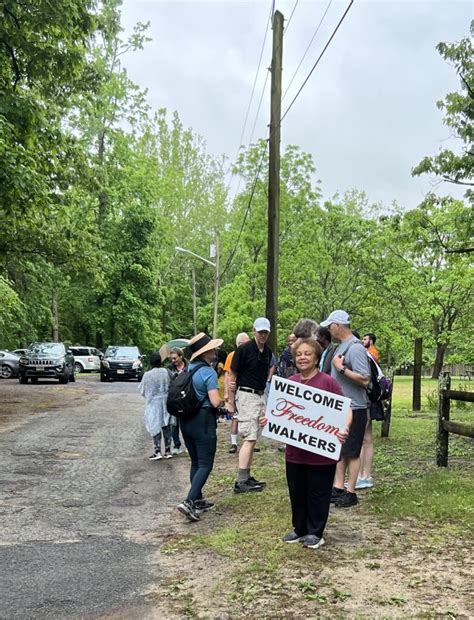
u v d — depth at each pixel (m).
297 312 29.91
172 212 52.50
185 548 5.37
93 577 4.72
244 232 30.25
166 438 9.95
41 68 13.32
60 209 20.16
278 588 4.31
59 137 13.68
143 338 43.56
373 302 33.97
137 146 51.56
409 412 16.33
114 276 40.91
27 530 5.99
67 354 29.22
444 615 3.81
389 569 4.58
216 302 36.66
